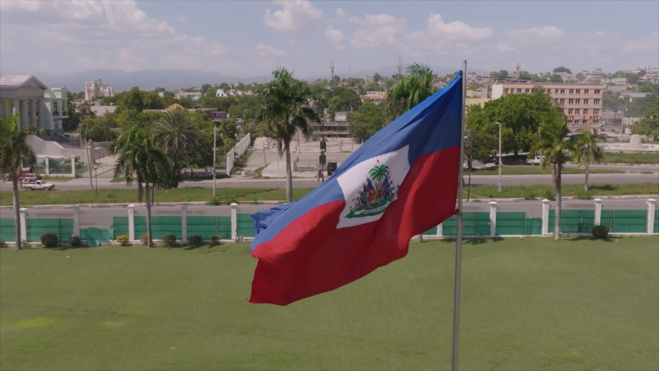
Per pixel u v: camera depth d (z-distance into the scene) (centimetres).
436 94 1197
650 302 3203
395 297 3328
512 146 10788
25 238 4888
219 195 7350
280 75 4841
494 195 7350
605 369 2306
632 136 14025
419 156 1205
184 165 9356
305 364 2391
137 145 4631
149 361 2450
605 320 2923
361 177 1180
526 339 2667
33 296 3466
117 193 7619
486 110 11056
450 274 3756
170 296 3441
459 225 1145
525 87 17625
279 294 1172
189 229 4903
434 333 2766
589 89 17662
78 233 4869
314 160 12050
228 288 3584
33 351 2594
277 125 4769
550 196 7112
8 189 8219
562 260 4091
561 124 4684
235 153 11812
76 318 3064
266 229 1198
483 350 2534
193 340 2711
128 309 3209
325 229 1165
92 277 3872
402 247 1189
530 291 3416
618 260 4081
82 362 2453
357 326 2880
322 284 1176
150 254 4497
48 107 12975
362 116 16050
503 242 4688
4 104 11400
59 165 9625
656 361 2388
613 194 7244
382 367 2350
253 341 2686
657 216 4906
